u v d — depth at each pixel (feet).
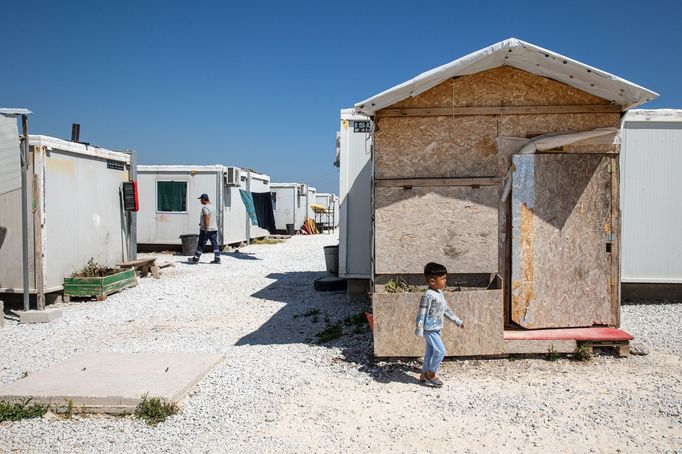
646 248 29.50
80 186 33.37
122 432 14.21
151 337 24.38
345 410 15.43
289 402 16.07
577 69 19.17
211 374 18.66
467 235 21.16
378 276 21.39
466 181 21.06
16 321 27.66
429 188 21.13
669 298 30.30
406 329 19.31
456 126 21.16
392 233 21.21
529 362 19.51
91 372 17.99
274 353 21.36
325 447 13.19
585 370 18.71
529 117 21.09
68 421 14.99
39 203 29.12
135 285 36.99
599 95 20.68
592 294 21.33
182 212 58.54
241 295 34.47
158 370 18.24
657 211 29.43
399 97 20.45
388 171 21.22
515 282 21.08
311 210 110.52
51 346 23.08
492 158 21.15
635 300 30.12
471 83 21.06
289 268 46.78
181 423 14.65
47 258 29.91
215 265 48.57
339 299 32.22
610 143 20.97
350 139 31.94
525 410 15.25
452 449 13.02
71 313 29.32
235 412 15.35
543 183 21.07
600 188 21.26
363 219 32.07
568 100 20.99
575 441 13.37
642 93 19.30
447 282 21.27
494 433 13.87
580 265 21.29
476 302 19.39
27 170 28.76
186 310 30.25
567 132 21.01
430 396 16.44
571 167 21.17
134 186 38.78
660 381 17.56
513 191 20.99
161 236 58.80
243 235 67.72
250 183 69.10
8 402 15.61
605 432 13.84
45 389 16.17
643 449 12.92
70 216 32.27
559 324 21.26
